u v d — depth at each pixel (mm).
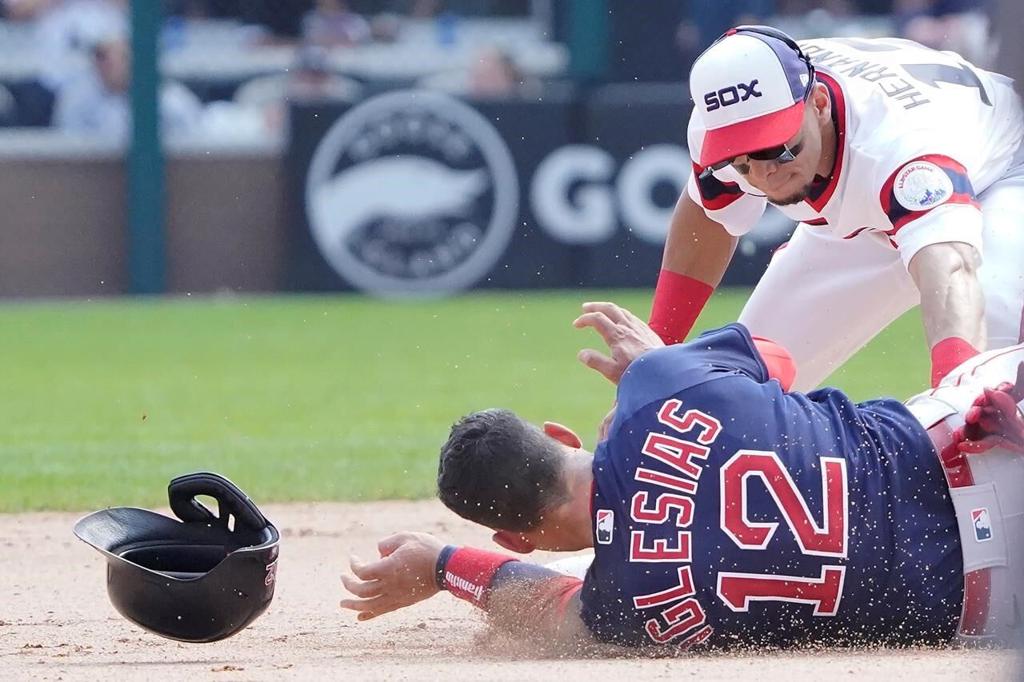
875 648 12008
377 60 58625
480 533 20922
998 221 15156
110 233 54969
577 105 55688
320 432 30391
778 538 11484
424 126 55062
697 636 11859
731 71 13500
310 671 11992
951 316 13102
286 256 55625
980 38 52500
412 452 27719
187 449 28188
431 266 55625
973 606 11805
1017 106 15648
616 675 11211
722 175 15805
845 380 36875
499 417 12203
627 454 11672
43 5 57375
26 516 22375
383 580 12805
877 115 14227
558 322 49562
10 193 53938
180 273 55469
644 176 56062
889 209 13953
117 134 55844
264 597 12656
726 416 11586
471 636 14406
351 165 55125
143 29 53375
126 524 12969
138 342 46406
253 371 40469
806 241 17266
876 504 11641
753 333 17531
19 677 12039
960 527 11719
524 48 59031
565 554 19562
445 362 41750
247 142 55562
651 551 11586
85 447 28562
